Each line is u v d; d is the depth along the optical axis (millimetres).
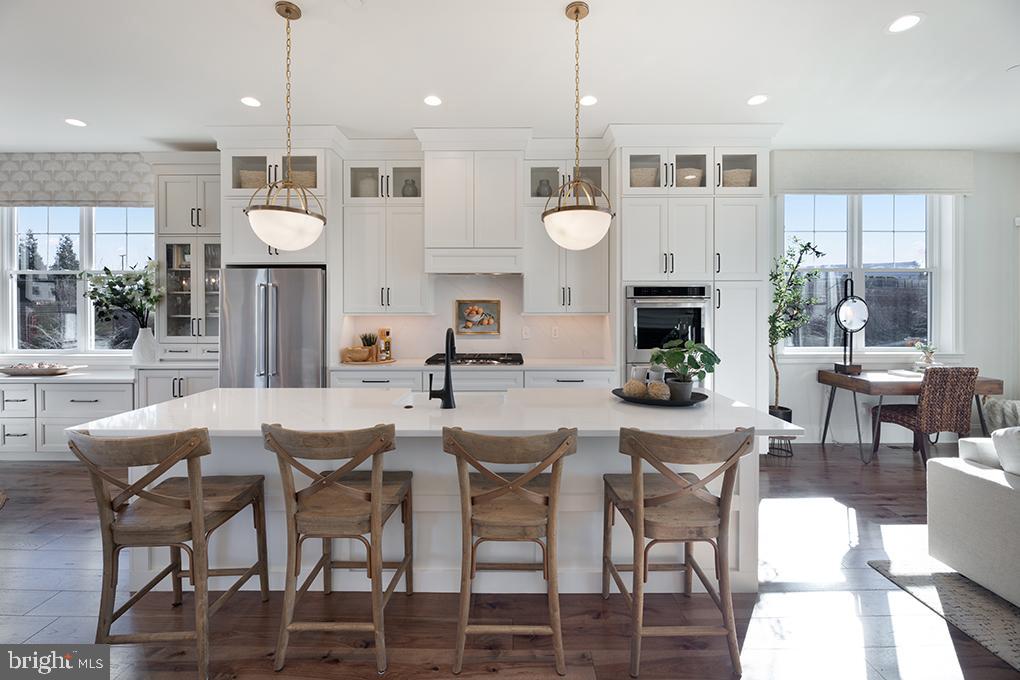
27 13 2514
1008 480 2160
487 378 4191
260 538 2193
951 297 4836
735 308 4160
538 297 4426
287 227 2346
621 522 2283
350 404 2473
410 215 4406
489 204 4234
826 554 2670
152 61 3000
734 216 4141
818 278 4941
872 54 2949
